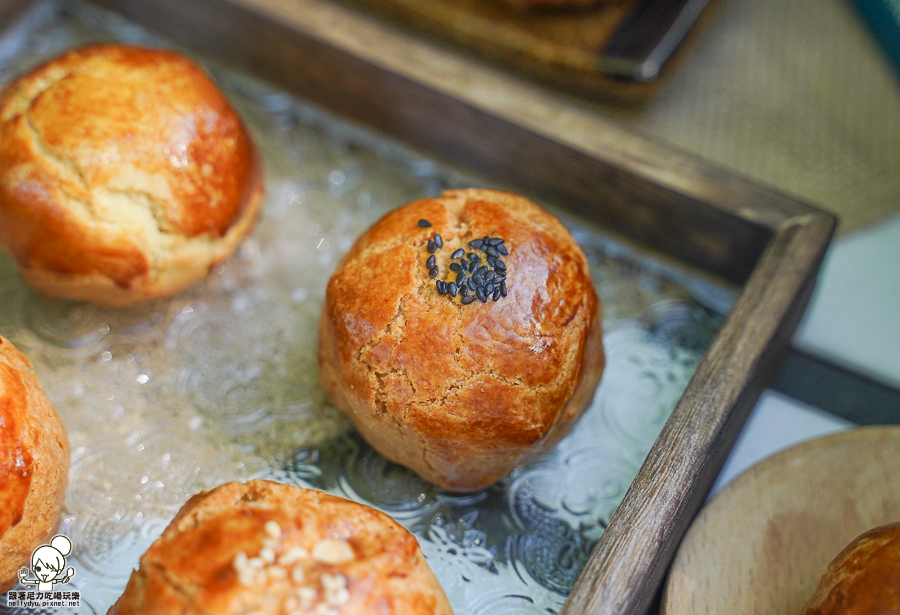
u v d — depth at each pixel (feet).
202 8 1.13
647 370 1.02
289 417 1.00
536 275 0.92
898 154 1.16
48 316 1.03
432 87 1.06
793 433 1.03
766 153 1.16
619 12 1.20
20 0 1.19
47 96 0.97
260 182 1.06
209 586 0.81
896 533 0.86
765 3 1.27
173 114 0.98
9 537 0.87
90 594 0.91
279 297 1.06
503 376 0.90
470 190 0.98
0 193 0.96
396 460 0.96
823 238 0.98
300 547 0.83
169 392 1.01
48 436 0.90
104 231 0.96
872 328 1.05
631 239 1.08
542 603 0.92
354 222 1.10
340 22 1.10
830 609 0.85
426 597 0.84
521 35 1.18
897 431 0.95
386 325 0.91
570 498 0.97
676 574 0.90
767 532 0.91
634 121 1.18
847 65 1.23
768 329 0.94
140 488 0.96
